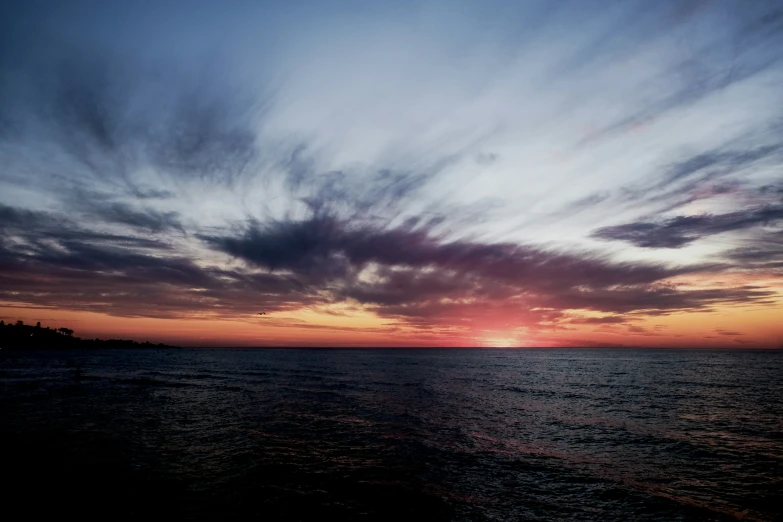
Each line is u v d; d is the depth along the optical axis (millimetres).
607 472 14344
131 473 13297
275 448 16781
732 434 20438
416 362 106125
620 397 34531
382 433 19984
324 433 19781
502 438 19281
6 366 67812
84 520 9781
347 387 41688
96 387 37781
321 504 11188
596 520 10570
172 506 10789
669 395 35969
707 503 11695
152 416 23281
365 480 13188
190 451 16047
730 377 54969
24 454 15273
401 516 10547
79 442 17062
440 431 20625
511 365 90562
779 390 39500
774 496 12234
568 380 51250
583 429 21469
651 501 11797
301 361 109438
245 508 10781
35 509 10383
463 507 11219
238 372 63438
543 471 14398
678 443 18516
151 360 106438
